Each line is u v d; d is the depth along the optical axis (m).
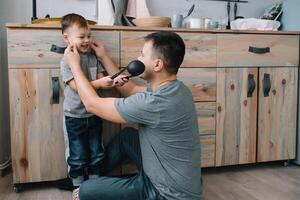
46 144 1.58
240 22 2.04
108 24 1.82
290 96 1.97
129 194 1.18
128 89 1.52
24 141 1.56
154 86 1.17
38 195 1.57
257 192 1.63
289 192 1.63
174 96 1.10
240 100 1.86
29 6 1.92
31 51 1.51
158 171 1.16
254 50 1.85
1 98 1.86
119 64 1.62
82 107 1.46
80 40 1.41
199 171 1.21
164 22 1.74
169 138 1.13
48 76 1.54
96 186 1.21
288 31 1.91
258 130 1.92
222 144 1.85
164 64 1.12
